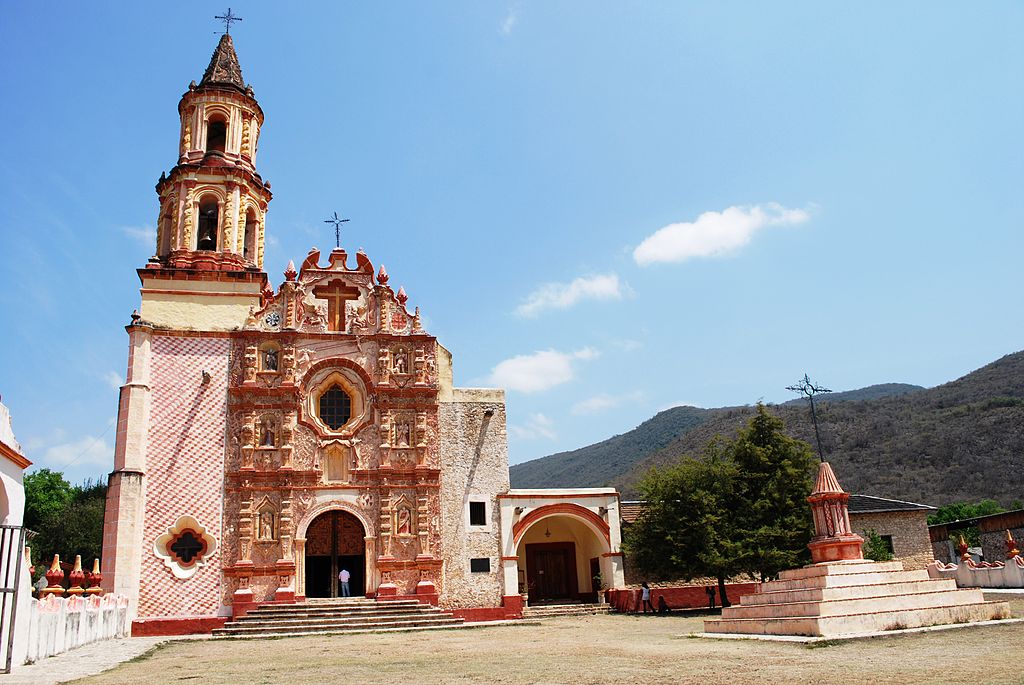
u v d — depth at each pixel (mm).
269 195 40938
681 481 35406
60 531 63094
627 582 37844
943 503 75500
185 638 28875
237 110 40188
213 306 36281
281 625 30219
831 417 109750
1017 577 29938
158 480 33438
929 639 17312
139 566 32281
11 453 19250
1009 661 13461
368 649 22312
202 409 34688
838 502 22547
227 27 42906
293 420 35125
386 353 36906
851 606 19062
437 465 36219
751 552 32969
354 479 35156
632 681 13320
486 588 35094
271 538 33625
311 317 36969
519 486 166750
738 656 16203
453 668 16469
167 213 39156
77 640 24047
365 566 34469
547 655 18641
